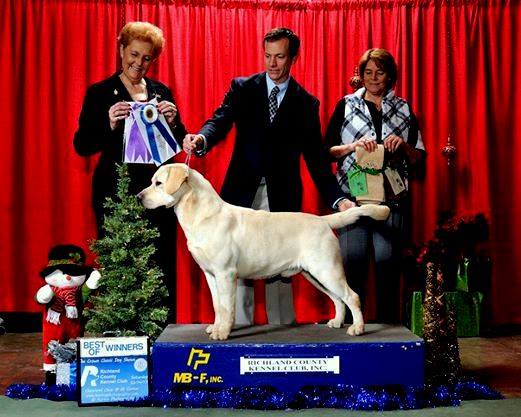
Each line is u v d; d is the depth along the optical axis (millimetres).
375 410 2861
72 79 4598
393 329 3268
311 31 4699
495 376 3551
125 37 3596
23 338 4508
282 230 3131
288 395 2914
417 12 4703
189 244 3082
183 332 3207
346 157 3846
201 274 4715
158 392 2947
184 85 4617
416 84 4699
